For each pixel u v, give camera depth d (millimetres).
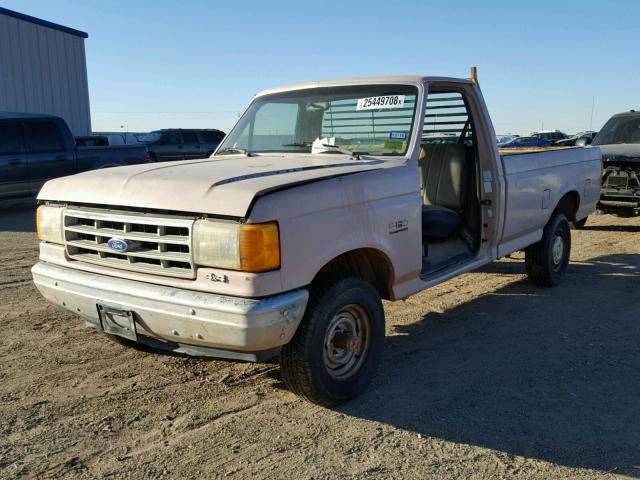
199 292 3355
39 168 12812
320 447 3383
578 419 3730
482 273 7543
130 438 3465
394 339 5184
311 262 3459
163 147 22906
